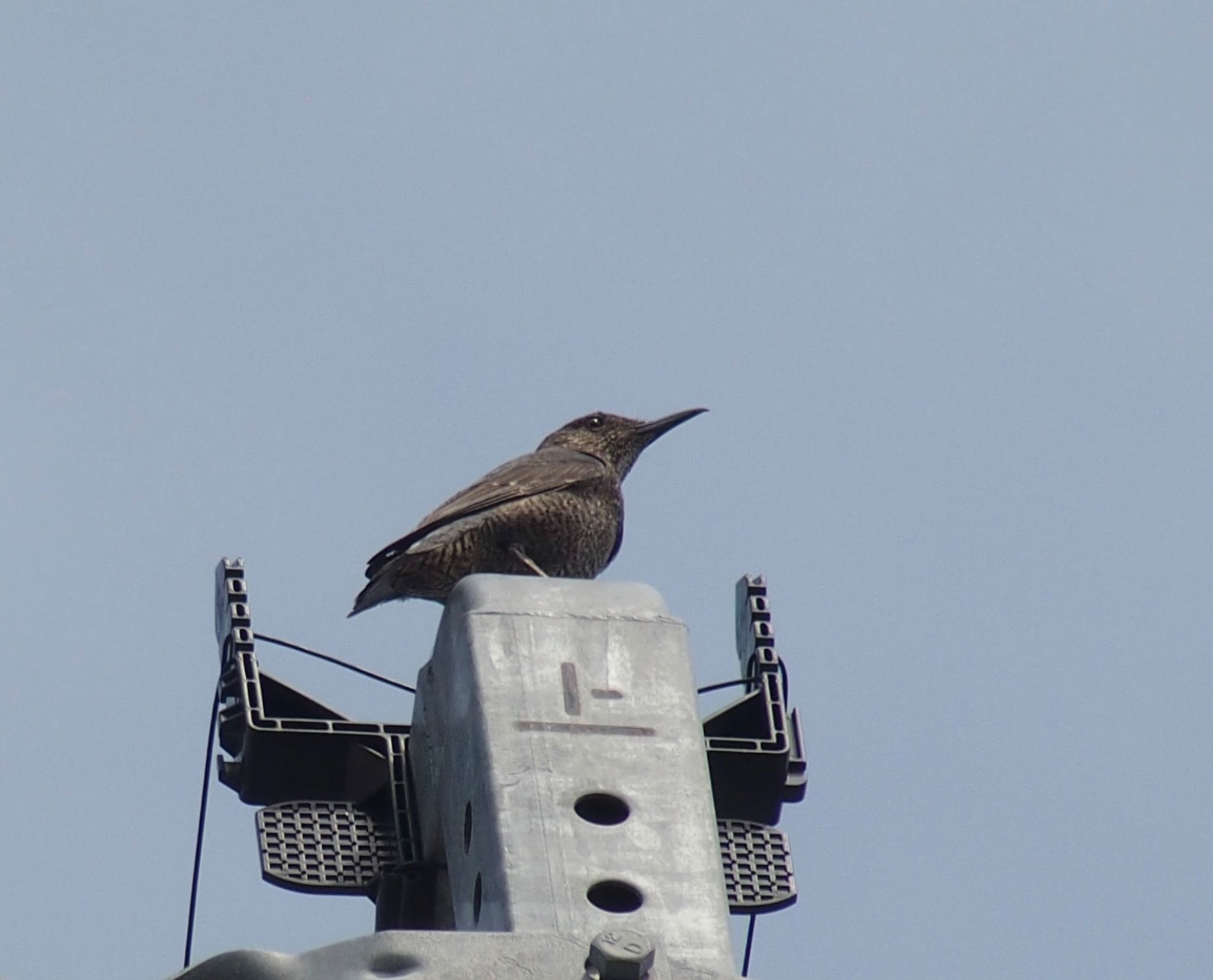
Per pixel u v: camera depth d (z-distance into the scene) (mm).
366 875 13383
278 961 9023
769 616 14516
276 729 13711
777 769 13883
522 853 10516
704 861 10547
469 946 9062
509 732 11109
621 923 10219
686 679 11469
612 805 10812
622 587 11953
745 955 13633
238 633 14094
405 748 13750
